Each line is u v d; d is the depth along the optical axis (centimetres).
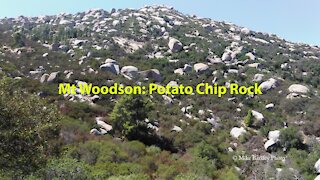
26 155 1112
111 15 10881
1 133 1054
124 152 2500
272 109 4359
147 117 3253
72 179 1719
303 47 8694
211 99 4581
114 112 3161
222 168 2694
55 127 1296
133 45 7000
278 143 3316
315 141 3359
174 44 6725
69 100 3497
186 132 3406
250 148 3334
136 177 2017
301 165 2841
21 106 1148
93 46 6400
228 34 9069
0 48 5044
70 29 7919
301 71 5950
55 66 4556
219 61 6166
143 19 9600
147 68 5391
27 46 5506
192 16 11681
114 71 4916
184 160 2670
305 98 4509
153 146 2862
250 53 6619
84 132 2714
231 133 3706
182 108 4231
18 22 10525
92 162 2211
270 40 9106
